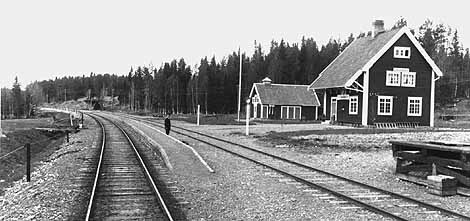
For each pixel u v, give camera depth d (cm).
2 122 5484
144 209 1074
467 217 979
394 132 3188
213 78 11150
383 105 4056
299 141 2831
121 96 18738
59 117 8244
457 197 1261
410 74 4112
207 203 1170
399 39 4100
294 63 10625
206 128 4522
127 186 1384
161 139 3009
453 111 7931
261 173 1656
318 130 3503
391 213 1012
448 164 1322
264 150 2467
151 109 14412
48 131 4438
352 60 4559
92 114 10181
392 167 1834
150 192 1289
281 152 2389
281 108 6769
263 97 6738
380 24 4588
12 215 1093
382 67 4053
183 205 1145
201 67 12112
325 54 11062
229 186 1412
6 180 1912
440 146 1362
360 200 1172
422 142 1513
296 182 1461
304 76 10519
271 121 5831
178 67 13925
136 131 3900
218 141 3023
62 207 1129
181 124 5441
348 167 1859
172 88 12875
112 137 3584
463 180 1275
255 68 10975
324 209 1094
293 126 4425
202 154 2262
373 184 1468
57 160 2261
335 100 4591
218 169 1762
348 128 3722
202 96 11181
